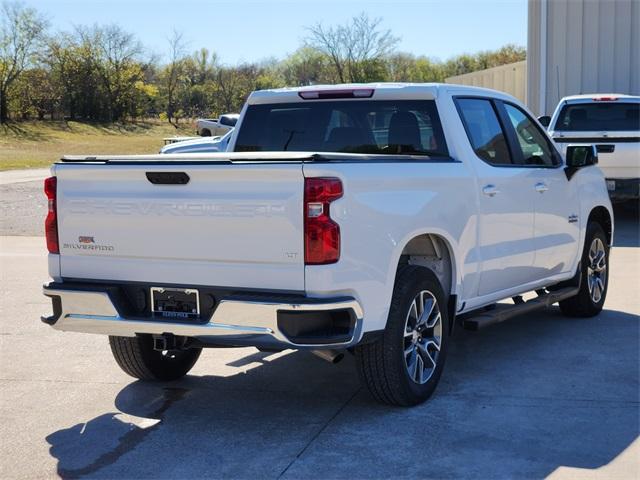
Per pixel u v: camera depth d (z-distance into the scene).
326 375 6.16
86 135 63.44
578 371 6.09
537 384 5.78
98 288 5.05
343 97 6.18
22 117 70.25
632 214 16.00
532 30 20.42
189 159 4.82
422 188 5.29
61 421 5.23
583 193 7.53
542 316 7.95
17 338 7.34
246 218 4.63
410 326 5.28
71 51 73.94
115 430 5.05
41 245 13.12
